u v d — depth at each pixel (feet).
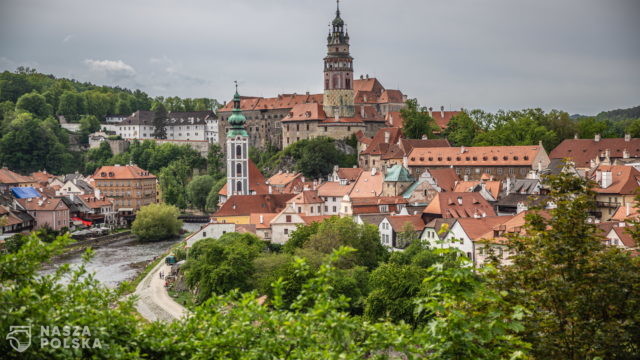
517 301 152.87
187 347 140.15
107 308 145.07
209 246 485.15
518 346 138.72
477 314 134.41
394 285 338.95
